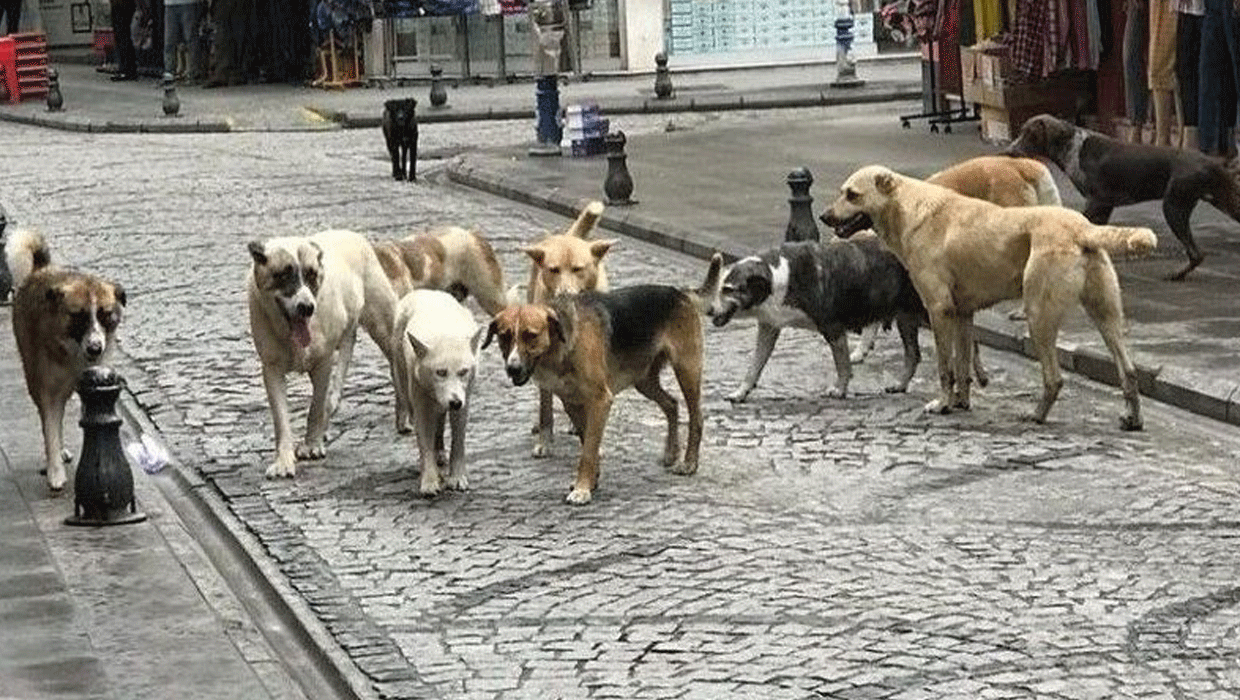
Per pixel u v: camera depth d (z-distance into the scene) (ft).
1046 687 27.58
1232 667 28.17
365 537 36.14
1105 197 53.42
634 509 37.14
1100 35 78.95
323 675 30.25
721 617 31.04
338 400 43.52
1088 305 41.19
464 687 28.68
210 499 39.09
